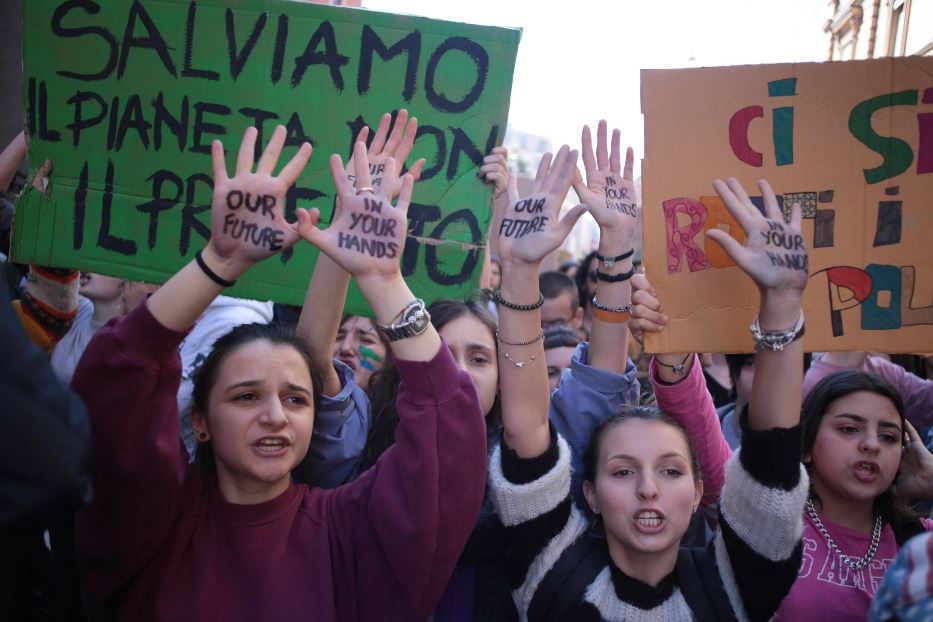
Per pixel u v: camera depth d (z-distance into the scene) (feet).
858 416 7.84
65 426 3.89
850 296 7.48
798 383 6.43
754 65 7.63
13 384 3.72
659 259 7.57
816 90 7.57
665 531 6.75
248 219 5.37
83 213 7.66
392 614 6.05
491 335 8.36
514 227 6.89
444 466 5.84
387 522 5.95
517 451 6.86
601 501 6.99
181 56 7.76
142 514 5.61
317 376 6.68
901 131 7.53
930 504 9.41
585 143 7.84
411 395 5.91
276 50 7.80
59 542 6.12
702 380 8.30
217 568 6.01
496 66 7.77
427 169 7.78
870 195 7.52
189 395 8.82
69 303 7.76
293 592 5.98
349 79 7.82
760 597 6.59
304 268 7.70
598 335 8.15
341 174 5.69
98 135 7.72
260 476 5.97
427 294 7.76
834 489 7.95
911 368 12.51
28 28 7.70
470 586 7.46
